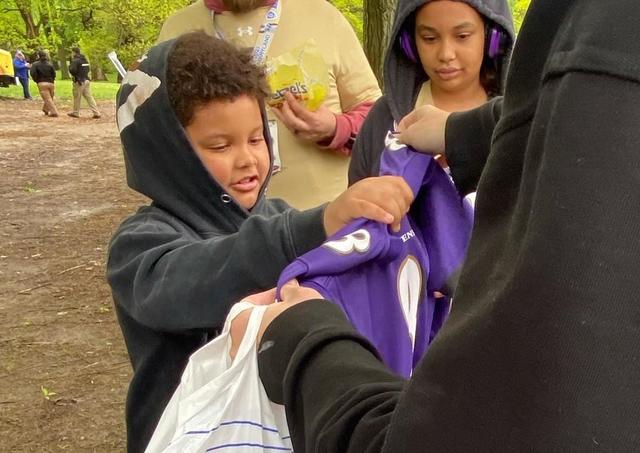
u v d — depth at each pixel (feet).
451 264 4.48
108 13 95.91
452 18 7.59
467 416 2.06
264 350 3.22
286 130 8.91
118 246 5.12
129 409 5.25
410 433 2.18
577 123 1.91
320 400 2.70
